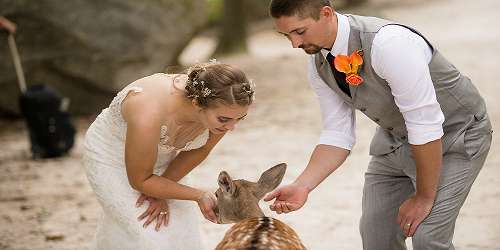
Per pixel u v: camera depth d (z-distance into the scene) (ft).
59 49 50.67
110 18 51.80
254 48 89.25
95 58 51.34
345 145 18.57
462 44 76.59
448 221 16.87
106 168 18.20
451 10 110.22
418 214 16.87
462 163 17.13
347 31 16.67
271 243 15.12
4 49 49.96
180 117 17.37
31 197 33.06
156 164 18.48
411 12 111.55
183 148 18.19
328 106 18.61
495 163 33.91
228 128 16.85
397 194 18.57
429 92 16.25
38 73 50.49
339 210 28.89
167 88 17.26
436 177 16.65
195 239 18.80
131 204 18.06
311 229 26.89
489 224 26.40
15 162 40.29
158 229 18.15
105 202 18.20
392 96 17.11
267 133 43.47
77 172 37.52
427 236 16.78
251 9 111.14
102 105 52.39
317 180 18.29
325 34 16.58
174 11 54.13
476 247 24.36
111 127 18.11
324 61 17.51
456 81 17.17
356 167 35.01
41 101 40.22
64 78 51.16
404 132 17.79
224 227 27.45
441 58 17.08
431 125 16.29
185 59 82.33
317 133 42.93
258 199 17.92
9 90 50.39
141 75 52.65
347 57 16.63
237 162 37.04
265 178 18.04
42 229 28.43
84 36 50.96
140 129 16.93
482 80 55.88
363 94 17.28
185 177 19.67
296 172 34.55
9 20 49.49
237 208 17.61
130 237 18.08
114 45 51.72
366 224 18.88
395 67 16.15
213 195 17.84
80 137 45.78
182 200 18.66
